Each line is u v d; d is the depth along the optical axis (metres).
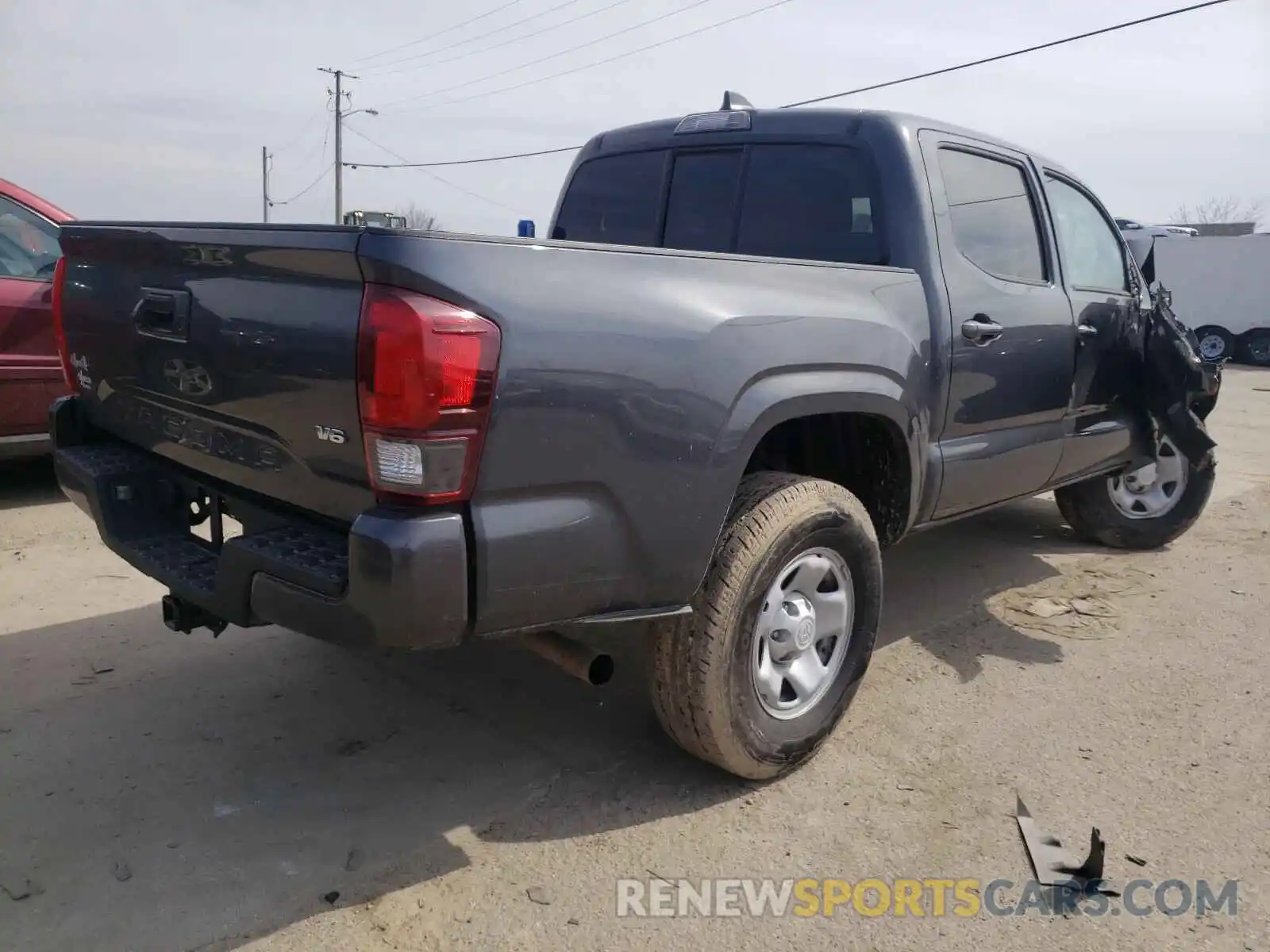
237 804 2.97
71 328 3.40
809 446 3.64
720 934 2.48
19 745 3.26
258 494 2.80
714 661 2.83
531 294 2.34
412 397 2.18
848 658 3.31
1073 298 4.46
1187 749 3.42
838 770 3.25
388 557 2.19
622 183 4.62
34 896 2.54
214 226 2.58
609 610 2.63
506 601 2.38
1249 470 8.26
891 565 5.39
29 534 5.42
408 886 2.62
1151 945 2.49
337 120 40.22
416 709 3.59
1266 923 2.57
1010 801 3.09
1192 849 2.86
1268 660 4.18
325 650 4.06
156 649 4.02
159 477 3.17
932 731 3.52
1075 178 4.82
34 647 4.00
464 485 2.27
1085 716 3.65
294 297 2.41
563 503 2.45
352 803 3.00
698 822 2.94
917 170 3.71
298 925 2.46
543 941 2.44
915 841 2.88
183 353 2.80
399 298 2.18
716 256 2.83
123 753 3.23
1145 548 5.73
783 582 3.08
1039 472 4.46
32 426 5.91
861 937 2.49
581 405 2.42
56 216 6.07
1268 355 20.98
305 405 2.42
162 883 2.60
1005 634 4.42
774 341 2.87
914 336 3.51
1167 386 4.92
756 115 4.13
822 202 3.89
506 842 2.82
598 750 3.33
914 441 3.53
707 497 2.71
